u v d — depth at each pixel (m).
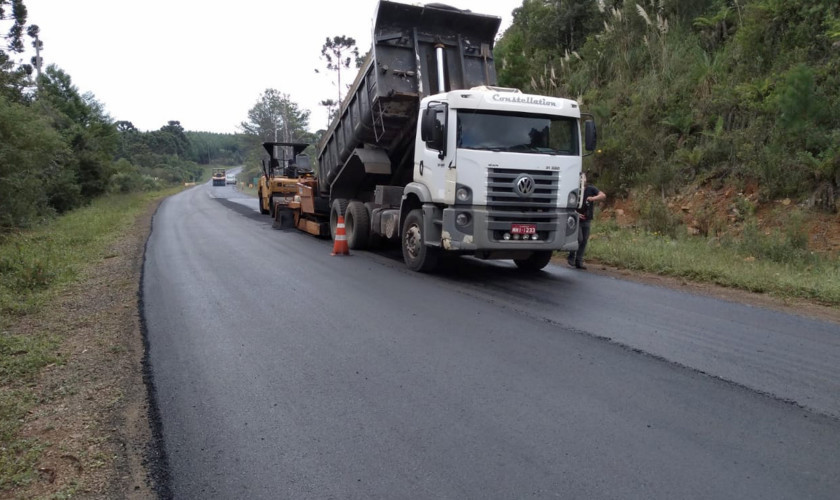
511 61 20.44
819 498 3.11
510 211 8.93
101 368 5.47
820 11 12.97
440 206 9.42
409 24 10.91
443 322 6.67
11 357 5.86
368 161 11.95
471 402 4.43
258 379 5.01
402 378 4.94
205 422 4.21
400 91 10.84
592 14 21.03
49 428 4.25
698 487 3.22
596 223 14.43
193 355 5.69
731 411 4.21
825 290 7.79
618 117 16.48
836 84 11.72
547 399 4.45
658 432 3.89
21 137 16.78
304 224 16.27
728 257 10.12
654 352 5.55
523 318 6.84
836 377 4.88
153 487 3.39
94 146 33.16
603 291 8.42
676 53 16.50
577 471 3.41
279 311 7.29
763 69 13.76
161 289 8.84
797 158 11.42
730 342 5.88
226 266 10.70
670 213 13.06
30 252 11.89
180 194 52.31
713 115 14.23
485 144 8.91
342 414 4.27
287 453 3.72
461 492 3.22
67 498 3.32
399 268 10.43
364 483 3.34
